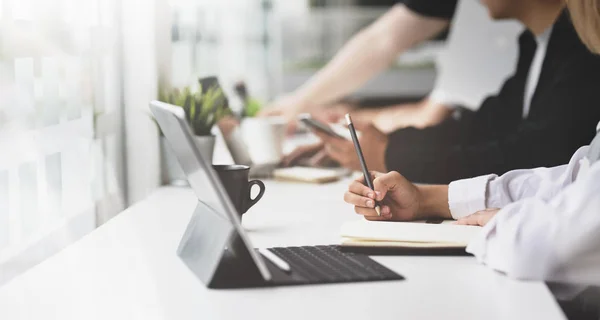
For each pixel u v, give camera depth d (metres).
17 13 1.48
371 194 1.50
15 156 1.47
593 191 1.15
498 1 2.65
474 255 1.27
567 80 2.46
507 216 1.20
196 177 1.13
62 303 1.01
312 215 1.62
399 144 2.27
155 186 2.06
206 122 1.99
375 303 1.00
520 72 2.67
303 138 2.74
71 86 1.75
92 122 1.87
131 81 2.07
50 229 1.63
